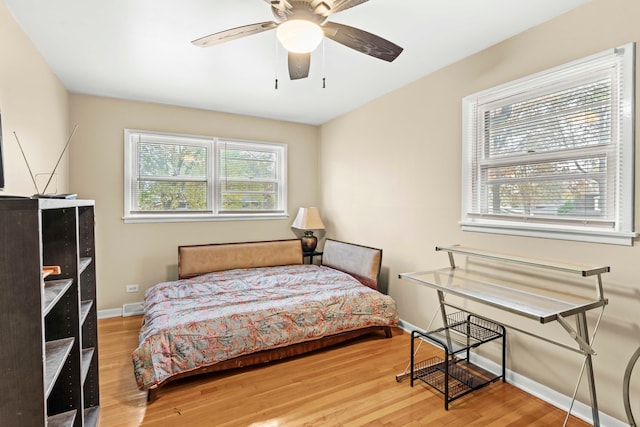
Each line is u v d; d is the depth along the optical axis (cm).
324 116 431
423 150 303
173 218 382
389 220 346
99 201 350
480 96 250
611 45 180
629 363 166
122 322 340
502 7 194
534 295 192
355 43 179
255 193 438
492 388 227
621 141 179
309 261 465
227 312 254
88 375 188
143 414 197
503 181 242
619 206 181
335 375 243
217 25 210
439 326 291
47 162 263
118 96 348
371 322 298
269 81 307
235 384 230
